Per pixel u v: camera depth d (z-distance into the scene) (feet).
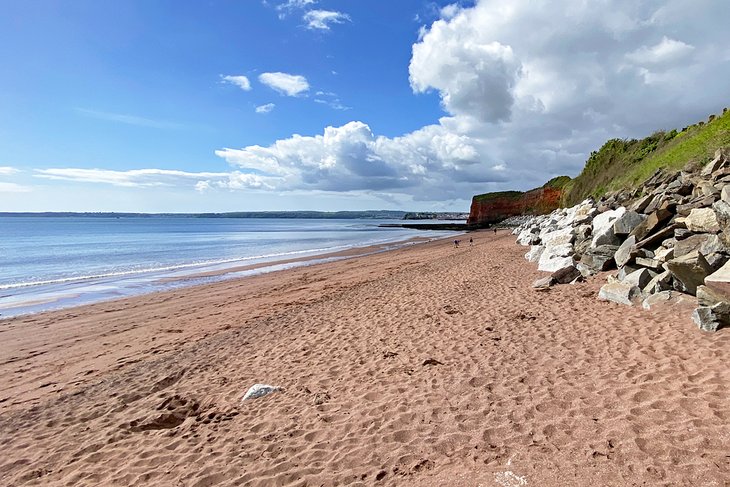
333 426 15.33
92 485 13.16
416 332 26.30
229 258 99.19
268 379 21.15
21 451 15.87
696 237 24.13
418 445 13.38
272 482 12.37
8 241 156.87
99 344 32.17
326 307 38.17
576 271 34.12
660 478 10.22
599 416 13.51
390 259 81.61
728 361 15.51
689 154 49.55
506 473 11.25
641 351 18.07
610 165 107.45
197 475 13.09
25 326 38.83
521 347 21.18
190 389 20.86
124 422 17.58
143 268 81.71
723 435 11.41
